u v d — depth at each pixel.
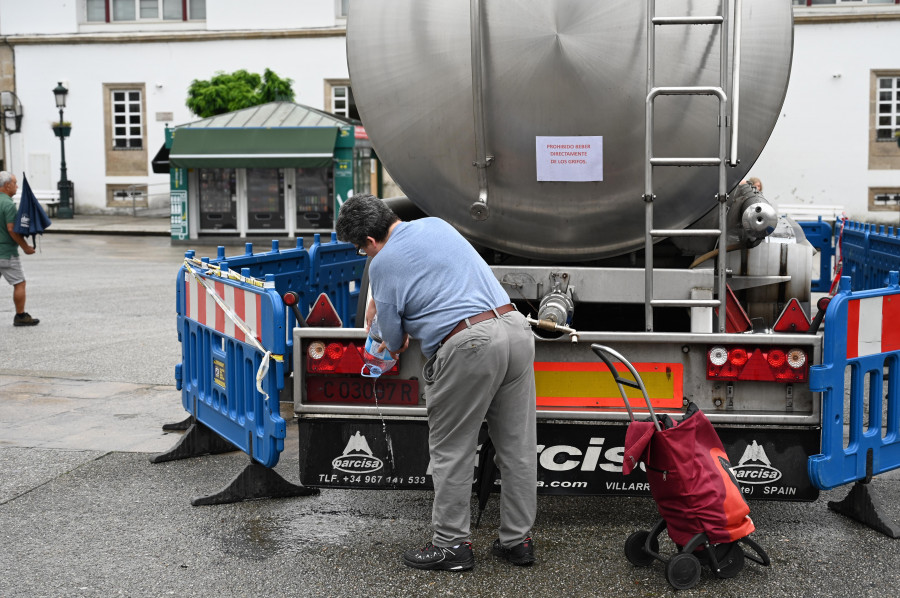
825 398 4.33
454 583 4.07
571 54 4.49
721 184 4.33
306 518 4.90
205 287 5.58
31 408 7.27
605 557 4.35
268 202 24.89
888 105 28.73
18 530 4.73
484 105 4.61
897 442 4.74
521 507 4.21
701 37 4.41
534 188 4.69
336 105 32.91
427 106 4.73
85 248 23.22
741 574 4.14
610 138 4.57
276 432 4.76
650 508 5.05
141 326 11.12
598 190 4.65
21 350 9.60
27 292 14.34
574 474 4.54
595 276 4.74
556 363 4.43
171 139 24.39
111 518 4.90
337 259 7.55
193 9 33.50
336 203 24.72
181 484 5.47
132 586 4.05
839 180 28.78
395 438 4.60
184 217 24.62
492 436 4.25
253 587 4.04
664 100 4.48
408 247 4.08
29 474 5.65
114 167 34.25
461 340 3.99
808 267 5.35
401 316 4.12
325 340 4.51
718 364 4.31
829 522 4.80
